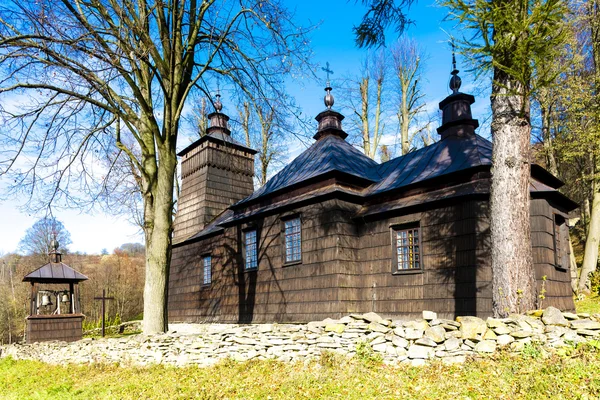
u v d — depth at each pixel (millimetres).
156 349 10883
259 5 11812
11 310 39969
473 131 14492
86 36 10453
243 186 24016
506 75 7902
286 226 14766
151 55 12266
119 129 13609
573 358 6211
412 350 7438
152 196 13000
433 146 14656
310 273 13328
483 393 5898
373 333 8039
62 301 19453
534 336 6762
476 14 7152
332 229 12883
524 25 6750
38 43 10469
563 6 6828
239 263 16609
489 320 7152
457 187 11477
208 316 18422
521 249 7598
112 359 12133
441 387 6297
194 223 22609
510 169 7781
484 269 10461
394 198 12945
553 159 19938
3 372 14703
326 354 8203
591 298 14891
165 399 7531
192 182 23672
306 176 14367
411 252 12148
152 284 11953
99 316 39875
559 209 12000
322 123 18203
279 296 14359
